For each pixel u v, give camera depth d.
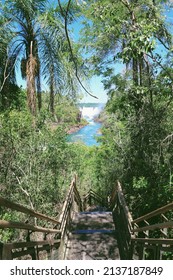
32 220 8.33
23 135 9.58
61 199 10.09
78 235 8.12
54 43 8.93
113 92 8.27
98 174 18.36
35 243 3.84
